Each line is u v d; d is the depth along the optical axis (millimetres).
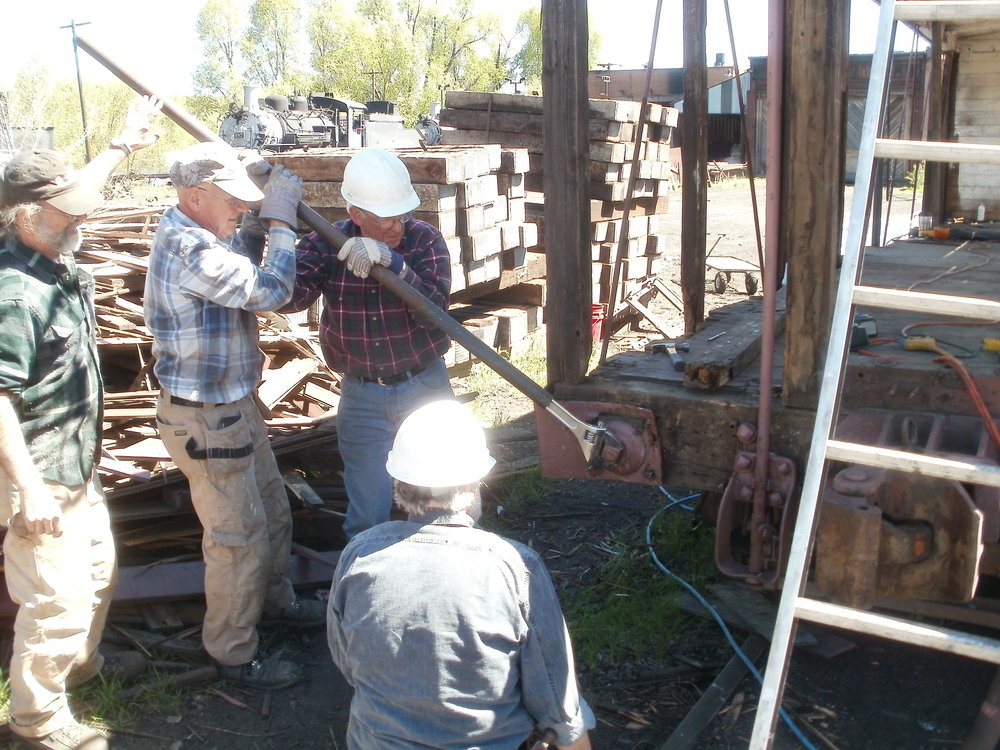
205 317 3002
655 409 3330
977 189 7168
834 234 2883
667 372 3574
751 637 3438
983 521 2629
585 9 3336
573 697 2102
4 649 3443
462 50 59344
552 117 3367
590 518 4777
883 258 5352
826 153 2811
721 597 3668
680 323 9211
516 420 6301
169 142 25281
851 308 2258
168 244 2961
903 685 3197
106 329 4977
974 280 4531
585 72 3363
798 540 2154
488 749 2033
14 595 2865
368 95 56562
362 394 3586
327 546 4336
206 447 3090
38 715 2914
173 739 3100
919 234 6668
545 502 4996
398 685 2002
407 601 1994
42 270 2738
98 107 24188
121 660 3379
